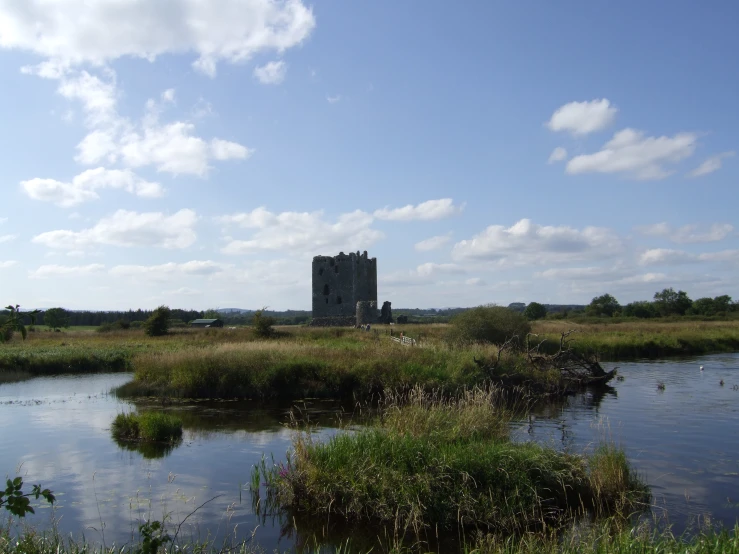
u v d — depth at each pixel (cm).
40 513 1056
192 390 2431
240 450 1521
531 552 800
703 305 11012
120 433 1708
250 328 5444
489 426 1368
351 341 3938
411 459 1108
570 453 1235
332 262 7425
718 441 1547
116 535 954
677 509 1045
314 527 999
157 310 5503
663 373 3130
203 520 1030
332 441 1291
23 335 612
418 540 904
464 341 3203
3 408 2178
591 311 10881
